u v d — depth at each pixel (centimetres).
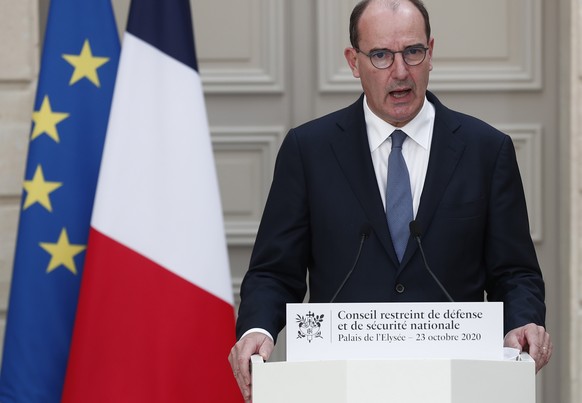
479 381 645
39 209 1091
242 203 1338
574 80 1240
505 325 816
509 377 649
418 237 813
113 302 1048
